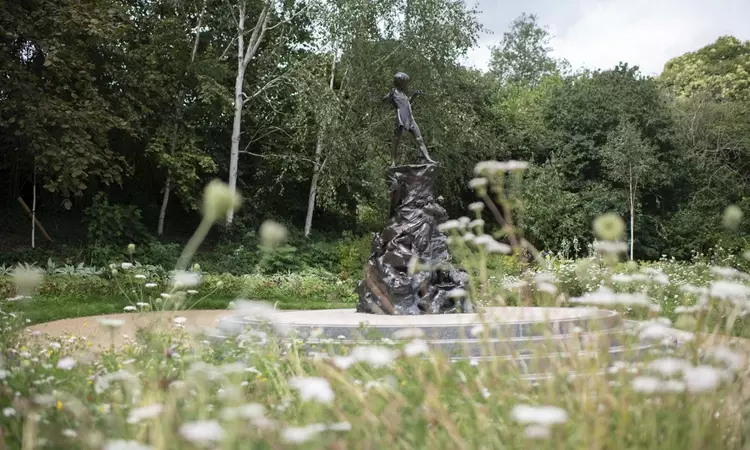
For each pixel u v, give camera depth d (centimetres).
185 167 2669
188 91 2916
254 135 3055
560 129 3944
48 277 1816
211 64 2770
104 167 2341
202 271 2277
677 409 260
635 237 3531
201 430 218
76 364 429
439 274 1056
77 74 2223
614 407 262
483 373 324
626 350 304
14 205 2580
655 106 3897
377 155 2934
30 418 267
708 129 3900
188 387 324
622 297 329
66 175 2067
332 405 283
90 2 2236
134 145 2748
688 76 5428
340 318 871
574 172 3759
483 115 3856
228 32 3033
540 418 213
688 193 3806
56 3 2205
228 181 3080
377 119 2897
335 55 2842
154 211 2980
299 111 2703
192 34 2981
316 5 2730
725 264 1722
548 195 3328
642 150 3359
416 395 288
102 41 2323
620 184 3697
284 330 718
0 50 2089
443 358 318
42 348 584
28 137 2105
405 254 1034
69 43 2255
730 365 286
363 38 2730
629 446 259
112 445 226
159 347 452
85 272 1975
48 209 2666
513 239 403
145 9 2864
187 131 2853
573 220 3334
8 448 298
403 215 1080
